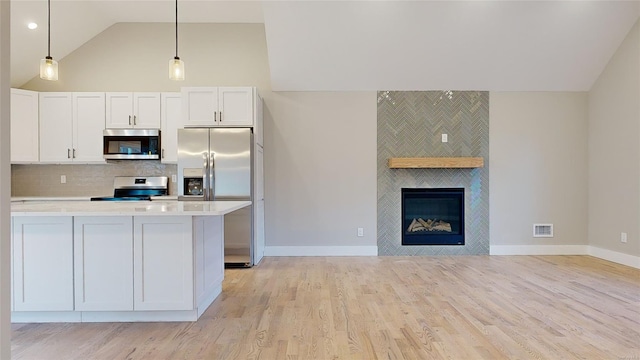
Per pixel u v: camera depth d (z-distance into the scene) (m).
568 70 5.06
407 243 5.33
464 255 5.30
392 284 3.81
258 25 5.48
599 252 5.10
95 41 5.42
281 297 3.40
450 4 4.30
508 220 5.34
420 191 5.33
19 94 4.94
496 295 3.42
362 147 5.32
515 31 4.58
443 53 4.83
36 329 2.69
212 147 4.61
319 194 5.32
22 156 4.96
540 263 4.75
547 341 2.44
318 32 4.56
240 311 3.04
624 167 4.67
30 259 2.79
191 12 5.18
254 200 4.71
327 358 2.23
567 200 5.34
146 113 5.13
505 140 5.33
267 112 5.32
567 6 4.34
